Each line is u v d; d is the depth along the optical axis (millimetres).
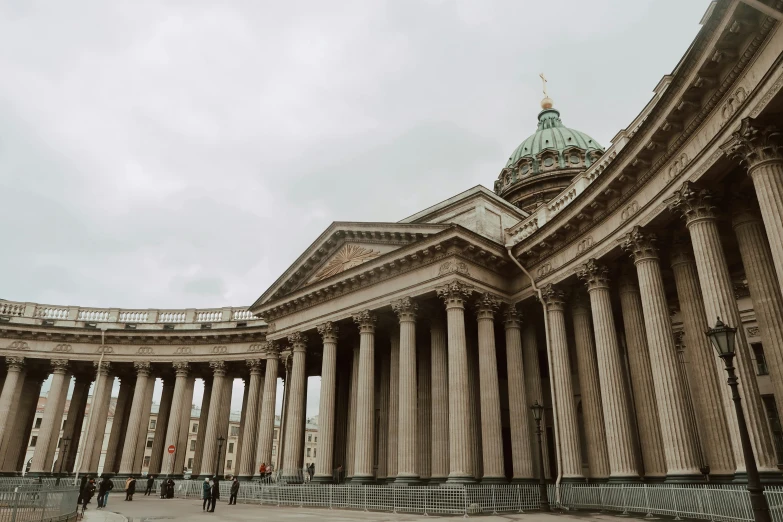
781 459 29906
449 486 25312
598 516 20250
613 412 23188
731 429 16859
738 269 26078
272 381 40812
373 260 33031
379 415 39750
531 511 24078
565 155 56844
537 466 29406
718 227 21859
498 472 27219
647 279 21734
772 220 15484
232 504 33219
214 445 48969
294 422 37062
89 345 52781
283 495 32781
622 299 25797
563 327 27938
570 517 20203
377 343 40562
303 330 38188
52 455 49562
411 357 30344
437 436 30609
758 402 16609
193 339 52781
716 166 17969
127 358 52594
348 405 43625
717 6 15969
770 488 14820
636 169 21875
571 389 26984
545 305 28547
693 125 18703
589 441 26406
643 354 24453
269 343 41406
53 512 18406
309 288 37312
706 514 16656
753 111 15961
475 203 33188
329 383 35062
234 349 51594
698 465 19688
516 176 58656
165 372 55750
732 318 17547
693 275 22391
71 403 55375
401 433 29172
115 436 54125
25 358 51125
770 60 15406
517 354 30609
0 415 48688
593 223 25250
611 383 23547
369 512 25781
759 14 15289
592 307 25094
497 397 28734
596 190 24000
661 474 22359
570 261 27000
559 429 26391
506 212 34750
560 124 65438
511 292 31828
